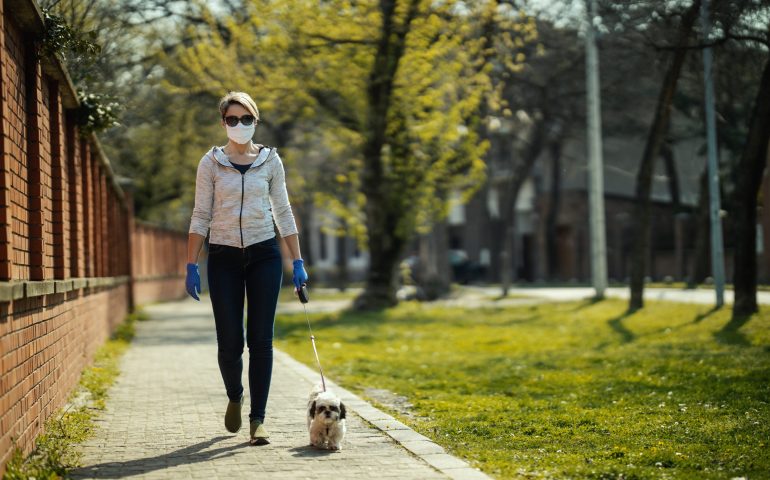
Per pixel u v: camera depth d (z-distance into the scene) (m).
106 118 11.34
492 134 40.41
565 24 25.77
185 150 36.50
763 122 17.02
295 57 23.33
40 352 7.03
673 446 6.70
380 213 26.17
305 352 15.36
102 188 15.88
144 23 21.62
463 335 19.08
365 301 27.05
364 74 23.86
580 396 9.69
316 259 66.56
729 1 15.21
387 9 22.75
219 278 6.88
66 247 9.72
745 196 17.38
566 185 51.69
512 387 10.66
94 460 6.27
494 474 5.78
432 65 24.12
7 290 5.36
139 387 10.30
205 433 7.34
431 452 6.45
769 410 8.21
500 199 55.50
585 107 32.12
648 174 23.00
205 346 15.88
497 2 23.36
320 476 5.73
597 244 27.95
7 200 5.70
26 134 7.30
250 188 6.85
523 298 32.47
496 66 28.09
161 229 40.38
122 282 22.75
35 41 7.46
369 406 8.66
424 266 41.28
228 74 23.64
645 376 11.12
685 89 26.83
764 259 32.59
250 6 23.00
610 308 24.02
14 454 5.61
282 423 7.78
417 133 25.03
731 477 5.68
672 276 45.97
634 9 16.89
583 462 6.17
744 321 16.92
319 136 27.62
